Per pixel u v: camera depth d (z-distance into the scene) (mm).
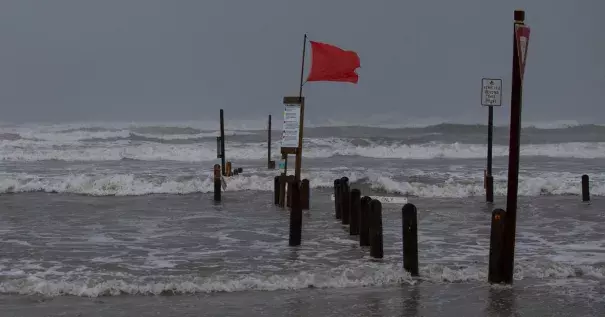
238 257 15570
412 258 13414
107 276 13406
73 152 44969
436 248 16734
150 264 14859
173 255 15805
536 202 24781
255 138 61969
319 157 47250
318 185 28562
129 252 16109
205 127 84062
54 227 19391
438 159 46281
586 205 24062
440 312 11289
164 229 19141
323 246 16750
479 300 11938
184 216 21359
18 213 21719
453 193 26484
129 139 59531
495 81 23906
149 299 11945
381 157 47688
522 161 44375
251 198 25281
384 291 12508
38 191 26719
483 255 15906
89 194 25984
